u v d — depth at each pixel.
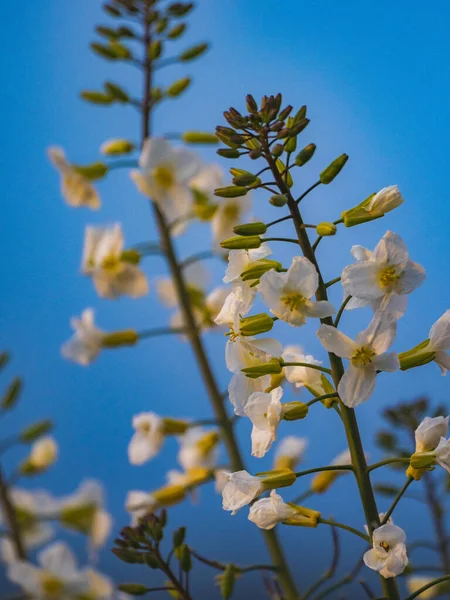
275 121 0.65
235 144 0.64
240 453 0.80
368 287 0.62
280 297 0.62
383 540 0.61
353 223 0.64
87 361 0.83
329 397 0.63
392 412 0.80
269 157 0.64
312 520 0.63
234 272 0.63
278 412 0.62
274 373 0.63
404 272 0.62
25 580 0.72
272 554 0.75
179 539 0.68
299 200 0.64
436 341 0.63
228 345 0.64
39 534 0.82
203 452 0.82
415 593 0.62
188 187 0.82
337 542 0.70
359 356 0.62
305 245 0.63
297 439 0.79
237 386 0.64
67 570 0.72
